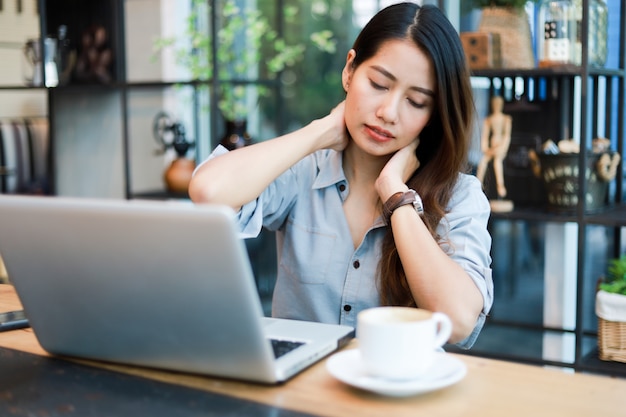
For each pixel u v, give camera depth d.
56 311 1.17
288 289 1.72
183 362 1.12
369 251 1.63
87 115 4.04
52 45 3.82
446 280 1.39
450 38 1.54
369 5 5.75
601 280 2.72
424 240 1.43
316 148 1.64
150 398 1.04
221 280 1.00
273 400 1.03
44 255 1.11
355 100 1.57
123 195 4.01
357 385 1.02
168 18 4.07
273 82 4.07
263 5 4.75
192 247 1.00
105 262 1.07
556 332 2.97
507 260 3.16
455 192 1.63
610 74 2.78
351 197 1.69
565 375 1.11
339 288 1.64
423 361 1.03
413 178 1.64
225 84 3.84
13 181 4.05
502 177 2.88
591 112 2.93
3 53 4.08
